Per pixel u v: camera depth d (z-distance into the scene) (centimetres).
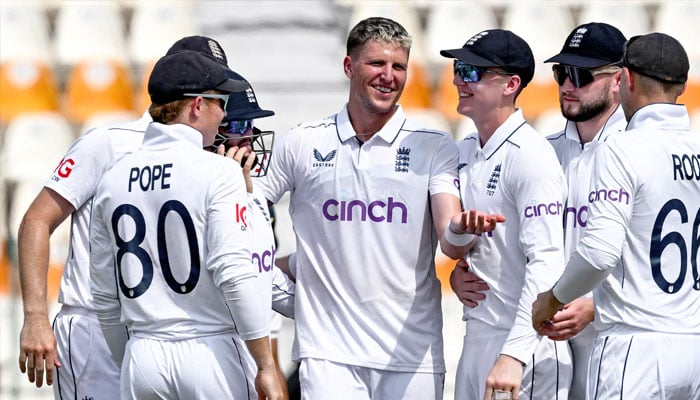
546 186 1655
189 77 1534
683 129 1567
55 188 1656
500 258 1703
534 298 1620
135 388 1534
